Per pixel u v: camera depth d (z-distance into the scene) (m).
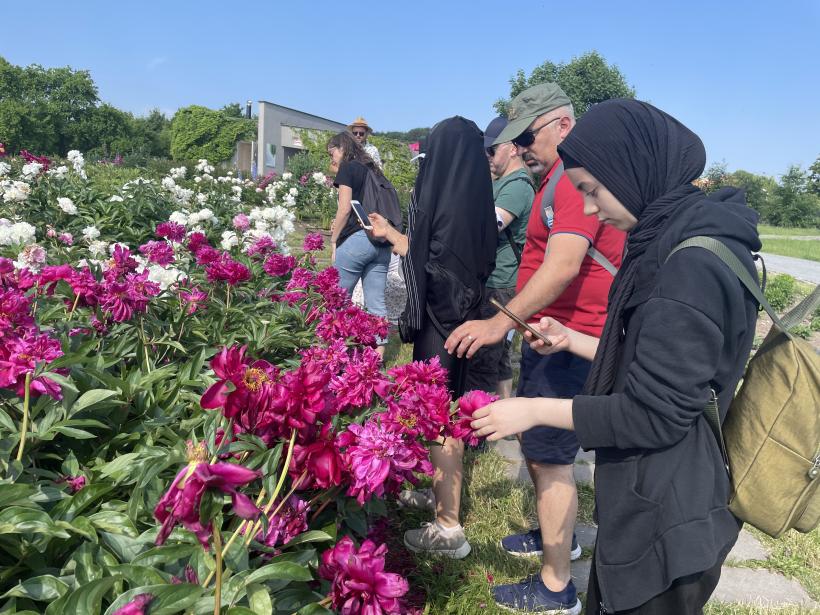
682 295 1.38
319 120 41.62
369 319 3.27
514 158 3.83
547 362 2.43
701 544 1.41
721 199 1.58
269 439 1.61
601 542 1.58
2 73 69.50
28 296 2.53
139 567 1.45
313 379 1.53
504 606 2.60
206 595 1.43
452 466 2.79
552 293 2.21
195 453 1.11
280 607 1.66
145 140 81.81
